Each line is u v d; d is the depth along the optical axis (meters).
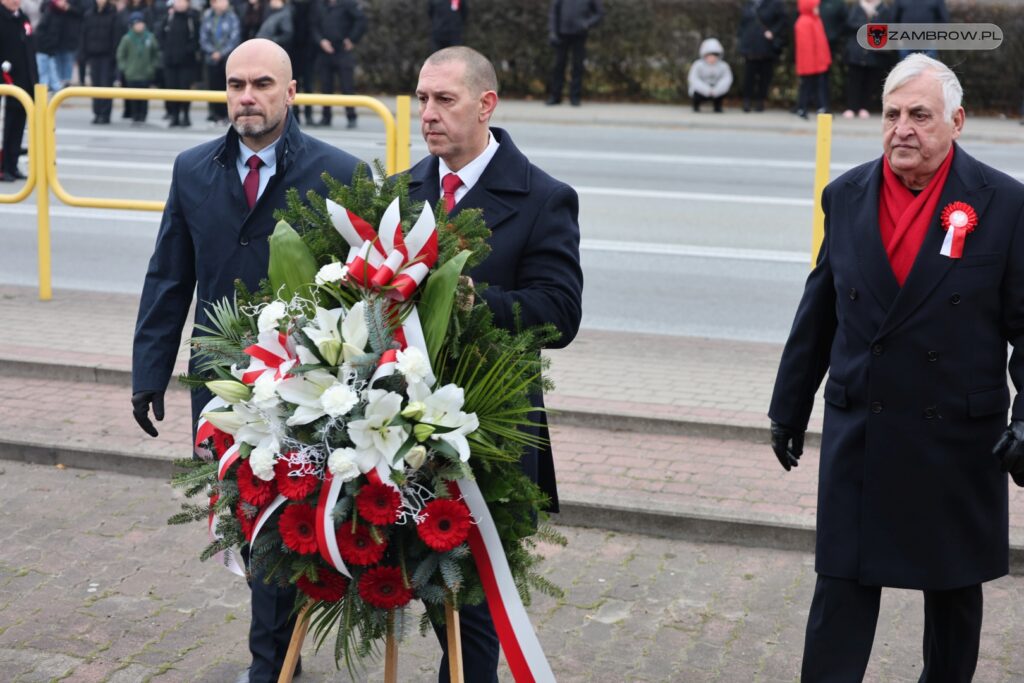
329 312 3.00
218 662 4.41
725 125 19.56
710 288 9.74
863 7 20.27
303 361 2.96
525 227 3.73
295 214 3.35
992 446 3.72
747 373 7.44
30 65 14.09
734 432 6.40
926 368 3.65
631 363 7.62
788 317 8.96
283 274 3.19
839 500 3.78
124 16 21.64
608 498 5.60
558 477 5.88
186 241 4.24
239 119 4.05
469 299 3.18
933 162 3.63
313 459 2.97
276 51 4.10
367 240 3.15
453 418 2.98
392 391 2.97
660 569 5.18
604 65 22.69
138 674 4.31
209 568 5.15
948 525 3.71
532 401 3.70
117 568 5.12
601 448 6.28
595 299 9.38
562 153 16.41
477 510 3.10
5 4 13.84
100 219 12.36
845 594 3.78
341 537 2.93
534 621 4.73
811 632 3.84
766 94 21.23
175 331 4.24
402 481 2.88
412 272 3.05
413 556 3.05
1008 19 19.84
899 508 3.70
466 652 3.73
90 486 5.95
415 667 4.45
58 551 5.27
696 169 15.13
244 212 4.11
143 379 4.15
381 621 3.06
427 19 23.02
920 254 3.64
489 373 3.10
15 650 4.45
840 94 21.34
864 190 3.78
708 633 4.65
